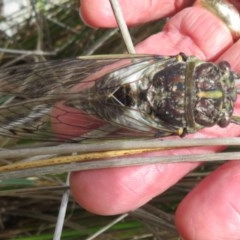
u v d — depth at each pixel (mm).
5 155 72
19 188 87
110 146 72
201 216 71
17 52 96
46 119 78
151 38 91
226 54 86
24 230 93
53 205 94
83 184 75
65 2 104
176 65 75
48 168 73
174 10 97
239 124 78
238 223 70
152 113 74
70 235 87
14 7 107
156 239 87
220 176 72
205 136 81
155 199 89
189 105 73
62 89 78
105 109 76
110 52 100
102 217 89
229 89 76
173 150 77
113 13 84
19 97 80
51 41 107
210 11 90
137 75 76
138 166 74
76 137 78
